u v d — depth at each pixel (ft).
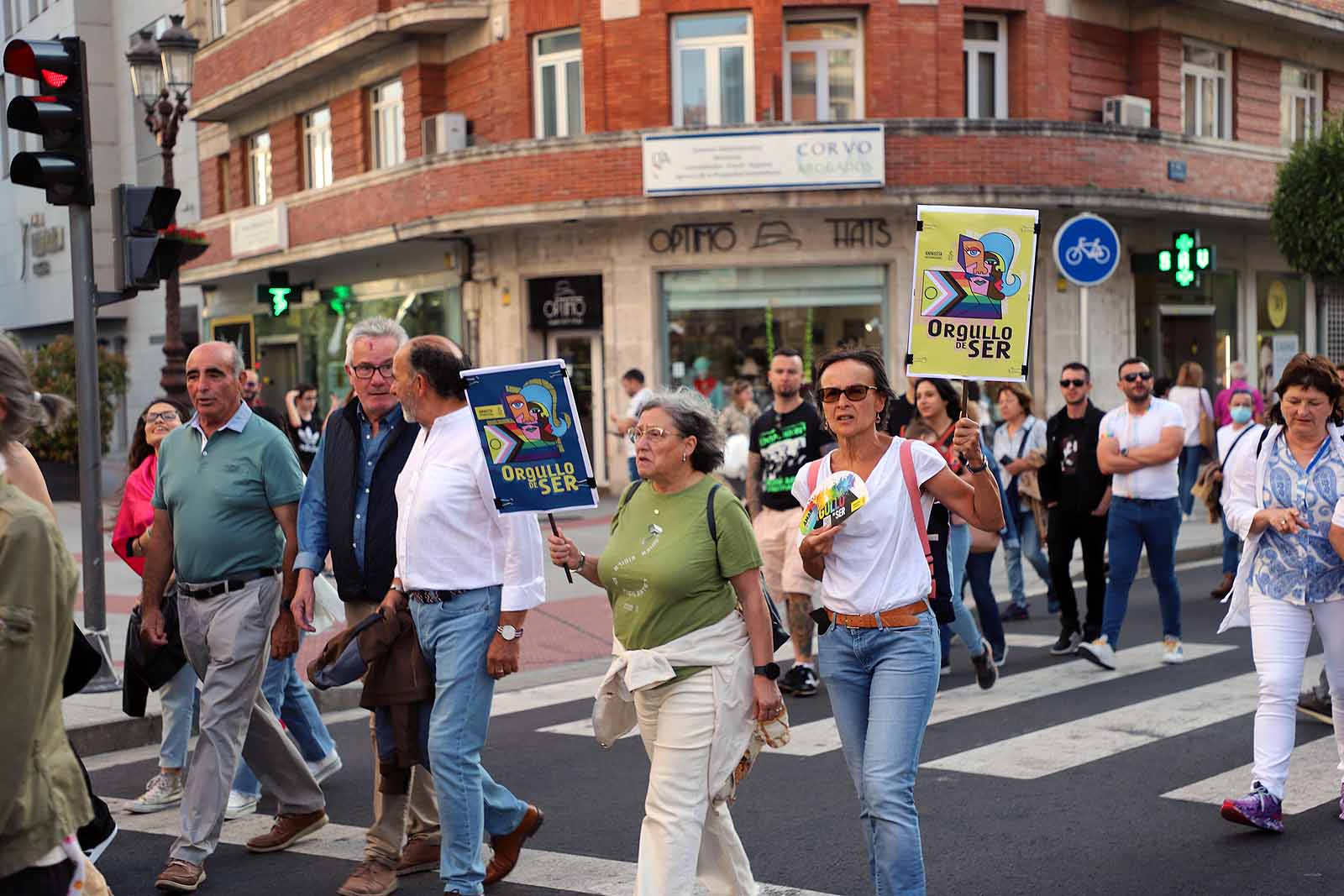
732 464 35.01
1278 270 88.12
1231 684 28.81
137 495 22.81
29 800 9.86
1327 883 16.93
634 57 68.44
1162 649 33.17
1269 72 83.10
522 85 71.41
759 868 17.95
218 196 102.32
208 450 19.11
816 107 68.69
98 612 29.60
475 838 16.67
